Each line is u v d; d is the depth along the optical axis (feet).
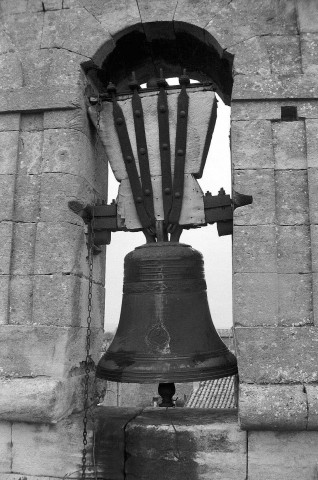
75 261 14.11
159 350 12.77
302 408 11.75
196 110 14.64
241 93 13.88
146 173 14.61
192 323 13.26
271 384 12.37
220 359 13.08
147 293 13.44
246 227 13.30
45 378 13.28
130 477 12.95
